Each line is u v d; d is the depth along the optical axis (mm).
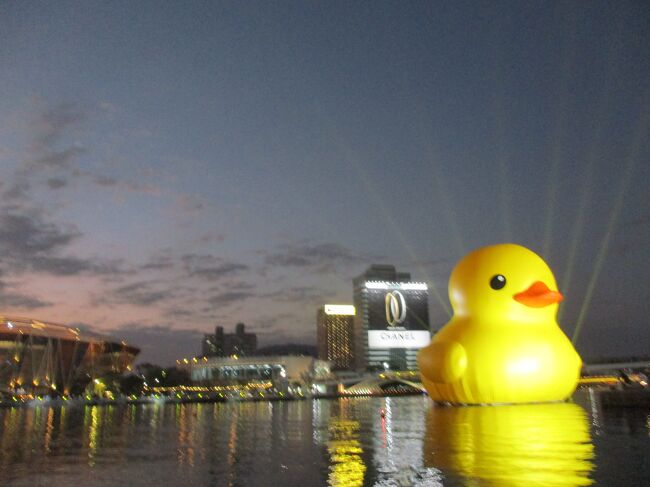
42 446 24922
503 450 17891
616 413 29203
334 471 16078
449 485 13250
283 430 31734
